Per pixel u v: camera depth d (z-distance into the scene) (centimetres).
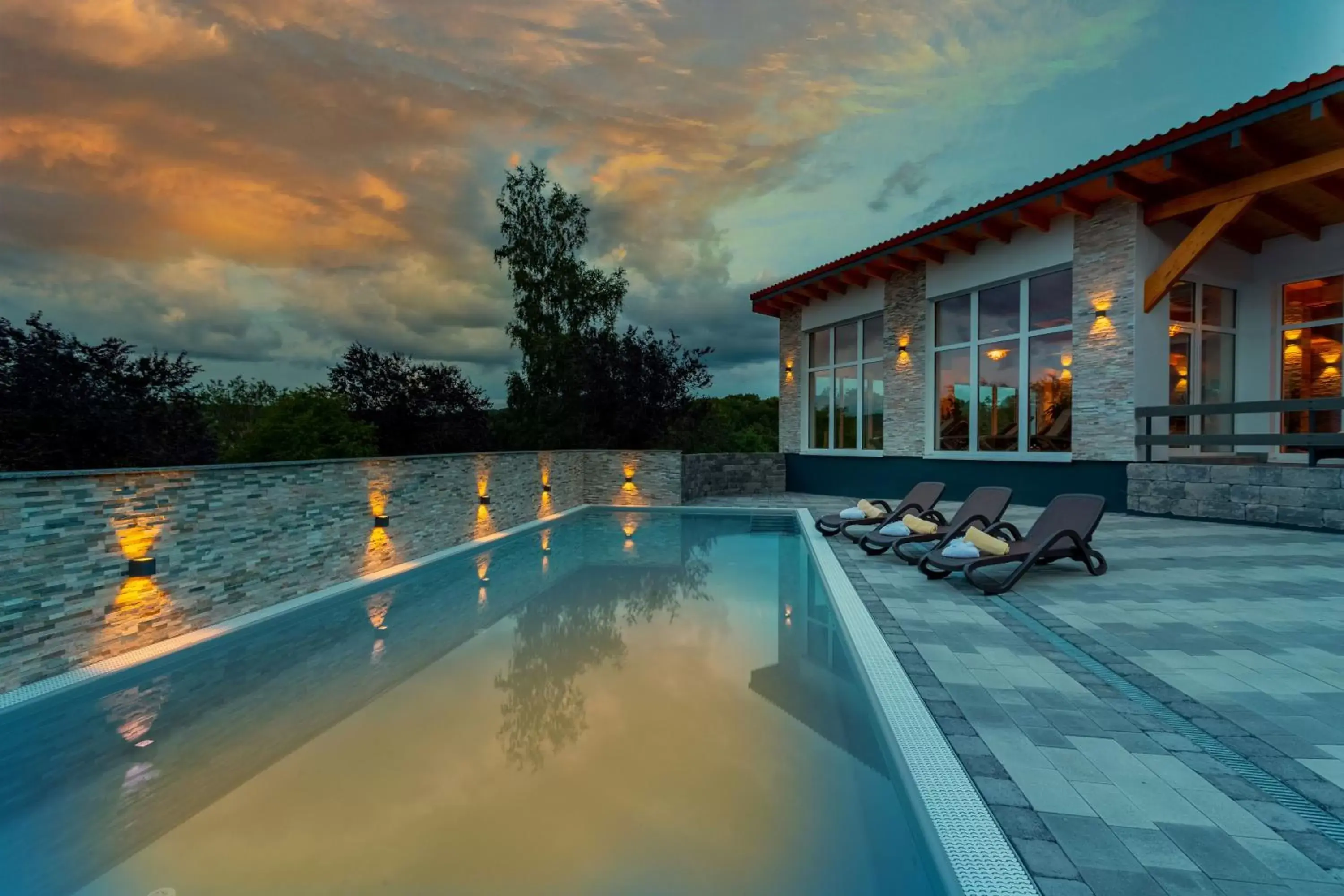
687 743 402
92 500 519
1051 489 1213
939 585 685
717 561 1012
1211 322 1195
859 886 262
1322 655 438
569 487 1581
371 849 295
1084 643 476
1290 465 923
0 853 298
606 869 277
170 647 569
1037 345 1251
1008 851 237
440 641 625
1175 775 289
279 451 1714
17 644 464
